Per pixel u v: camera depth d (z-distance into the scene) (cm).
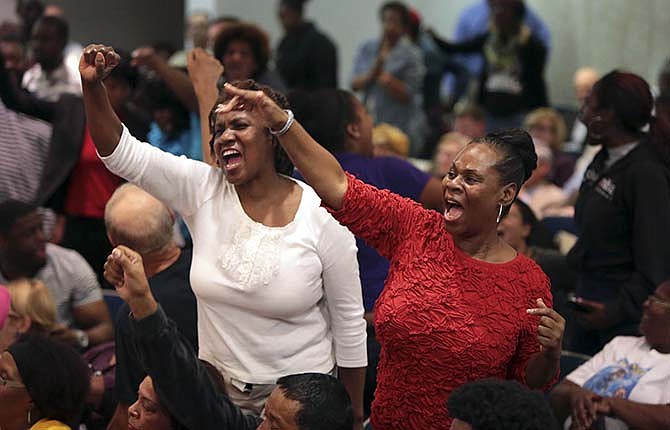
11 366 294
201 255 278
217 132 275
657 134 369
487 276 252
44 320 376
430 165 694
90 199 530
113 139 270
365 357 290
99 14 1038
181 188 278
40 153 530
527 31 792
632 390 338
